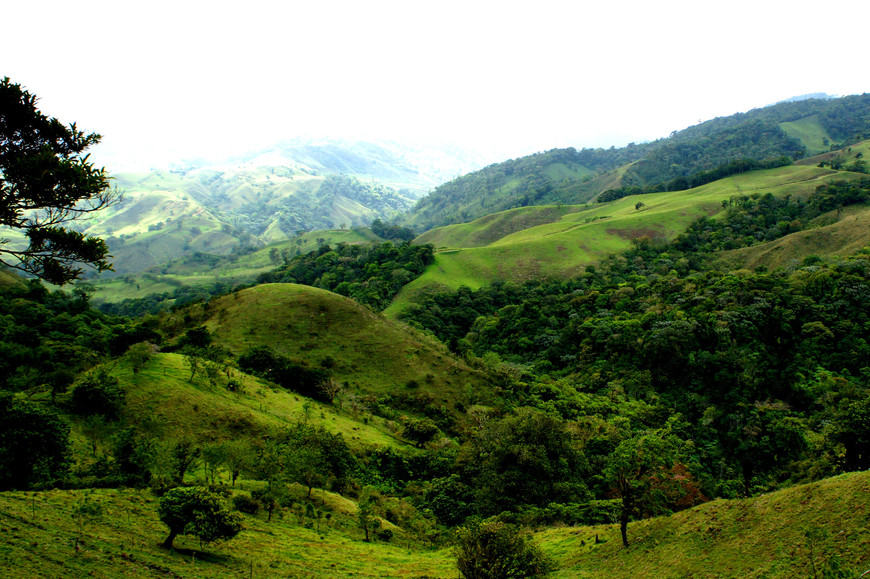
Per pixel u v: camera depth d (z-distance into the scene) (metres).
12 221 16.92
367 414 70.00
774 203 169.75
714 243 155.00
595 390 86.50
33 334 71.12
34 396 46.19
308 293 99.50
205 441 46.34
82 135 18.94
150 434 43.91
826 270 94.69
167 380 53.50
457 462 55.91
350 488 47.88
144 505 29.84
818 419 63.41
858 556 19.89
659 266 145.12
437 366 85.69
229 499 35.78
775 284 97.62
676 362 83.38
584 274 150.00
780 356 80.69
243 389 59.75
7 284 112.31
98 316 105.38
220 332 87.75
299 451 42.28
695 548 26.08
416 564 31.52
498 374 87.69
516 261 166.00
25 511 23.36
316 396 70.75
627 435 62.41
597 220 198.50
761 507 26.30
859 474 24.38
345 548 32.91
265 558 27.03
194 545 26.19
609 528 34.22
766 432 61.78
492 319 127.06
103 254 17.89
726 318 86.56
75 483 30.80
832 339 78.69
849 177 180.38
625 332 94.00
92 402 44.91
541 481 48.31
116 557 21.25
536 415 55.34
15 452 28.89
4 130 17.31
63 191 16.80
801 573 20.83
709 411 70.12
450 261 167.50
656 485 31.20
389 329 93.38
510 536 24.55
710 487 52.44
